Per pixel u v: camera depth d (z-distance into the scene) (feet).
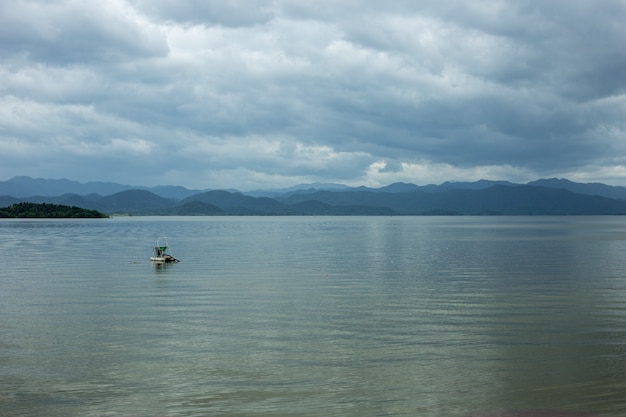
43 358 80.28
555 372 73.51
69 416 61.62
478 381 70.54
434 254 244.83
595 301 119.75
